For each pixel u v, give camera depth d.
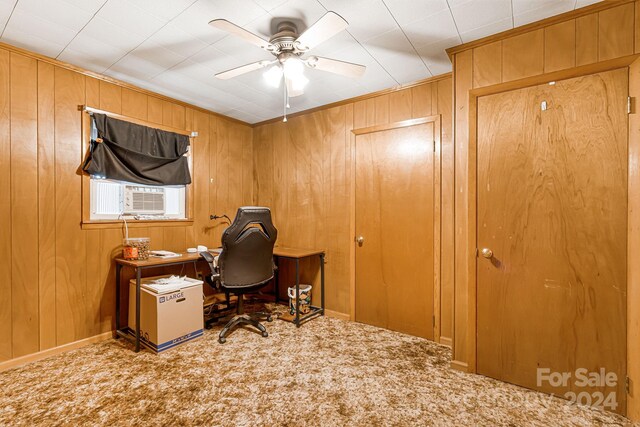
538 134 1.99
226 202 3.89
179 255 3.00
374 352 2.54
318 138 3.61
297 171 3.80
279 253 3.25
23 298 2.31
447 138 2.74
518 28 2.01
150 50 2.36
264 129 4.12
